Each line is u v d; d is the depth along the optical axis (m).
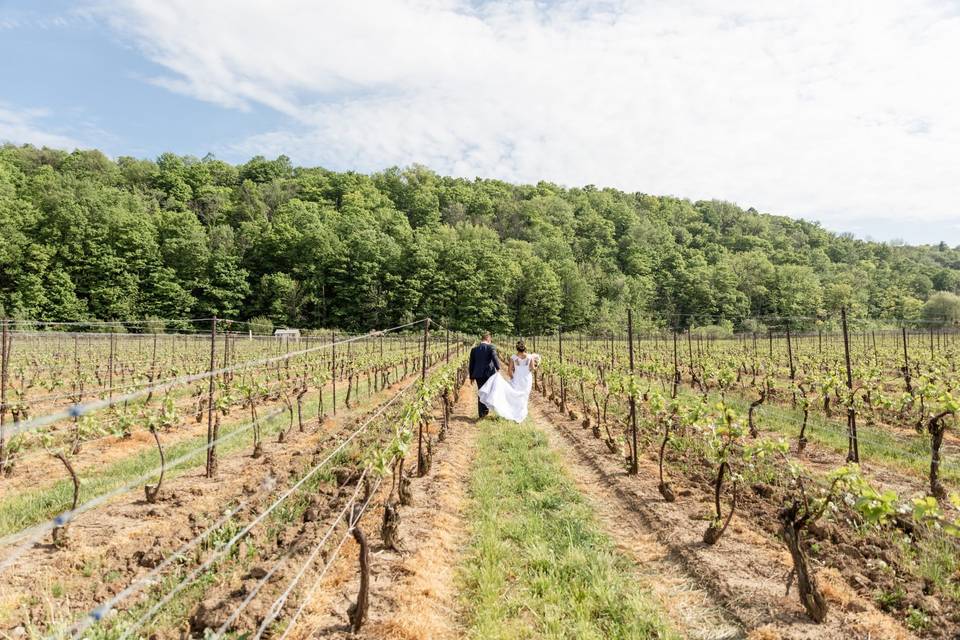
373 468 5.53
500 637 4.08
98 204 62.53
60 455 5.87
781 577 4.90
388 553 5.39
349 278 72.50
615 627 4.21
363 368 19.80
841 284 84.44
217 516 6.38
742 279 88.62
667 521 6.23
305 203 93.56
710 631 4.22
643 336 52.06
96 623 4.02
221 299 65.94
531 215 114.44
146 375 17.28
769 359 20.98
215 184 105.12
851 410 8.91
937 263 138.25
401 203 112.94
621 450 9.65
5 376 9.44
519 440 10.45
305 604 4.32
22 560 5.20
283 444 10.49
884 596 4.54
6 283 54.62
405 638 4.01
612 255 107.06
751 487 7.41
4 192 60.91
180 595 4.59
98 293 57.59
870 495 4.17
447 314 71.00
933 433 7.11
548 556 5.36
